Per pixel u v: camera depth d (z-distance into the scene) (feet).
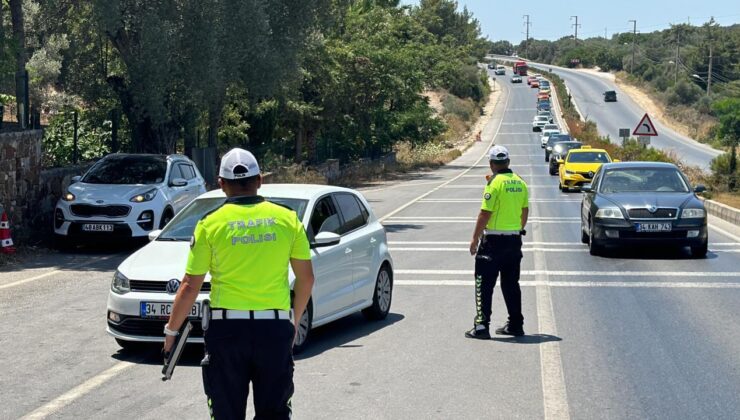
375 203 98.48
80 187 56.59
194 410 22.43
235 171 15.85
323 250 30.22
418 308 37.11
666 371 26.37
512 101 448.24
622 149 165.99
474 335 31.09
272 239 15.61
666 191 55.36
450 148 262.67
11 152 56.34
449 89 415.03
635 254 54.49
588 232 56.44
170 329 15.83
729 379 25.41
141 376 25.89
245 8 76.48
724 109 306.55
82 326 33.09
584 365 27.12
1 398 23.56
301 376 25.90
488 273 30.89
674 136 314.55
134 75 73.26
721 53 504.84
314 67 132.46
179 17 74.64
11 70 62.95
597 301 38.45
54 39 85.81
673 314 35.40
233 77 78.79
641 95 447.42
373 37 158.81
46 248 56.08
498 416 21.90
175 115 79.10
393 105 183.32
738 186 103.91
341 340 30.94
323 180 120.26
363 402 23.16
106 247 58.03
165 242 30.58
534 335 31.55
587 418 21.74
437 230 69.36
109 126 83.82
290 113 131.64
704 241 52.16
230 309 15.43
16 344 30.07
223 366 15.49
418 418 21.75
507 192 30.76
